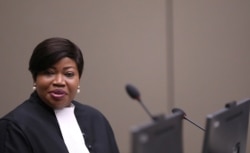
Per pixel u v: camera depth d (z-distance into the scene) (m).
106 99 9.12
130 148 2.57
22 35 8.80
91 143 4.87
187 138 9.22
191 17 9.10
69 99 4.71
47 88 4.53
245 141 4.32
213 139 3.41
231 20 9.11
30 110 4.55
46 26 8.86
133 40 9.08
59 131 4.63
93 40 9.02
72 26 8.93
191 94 9.22
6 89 8.82
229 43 9.16
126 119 9.20
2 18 8.73
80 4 8.94
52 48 4.48
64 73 4.56
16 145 4.21
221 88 9.23
